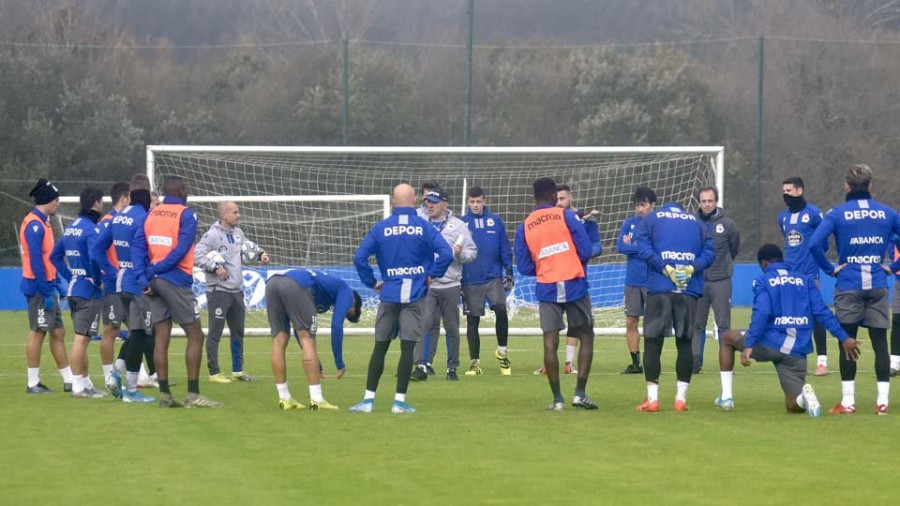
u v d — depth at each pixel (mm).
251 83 56531
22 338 27156
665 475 10672
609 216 37875
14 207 41688
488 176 39219
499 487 10156
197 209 36844
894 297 18266
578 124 55875
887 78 53219
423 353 19156
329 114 53625
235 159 37844
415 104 55188
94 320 16438
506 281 20188
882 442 12430
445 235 18859
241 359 18844
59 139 49031
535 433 13047
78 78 52375
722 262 19500
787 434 12969
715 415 14547
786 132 53062
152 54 57469
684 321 14797
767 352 14562
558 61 58000
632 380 18938
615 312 31750
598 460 11406
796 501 9633
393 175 40438
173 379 19203
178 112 55094
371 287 14758
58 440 12562
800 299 14430
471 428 13406
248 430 13242
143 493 9930
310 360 15039
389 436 12828
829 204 52406
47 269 16625
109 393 16750
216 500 9664
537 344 26797
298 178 40094
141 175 16000
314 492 9969
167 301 15000
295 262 34781
